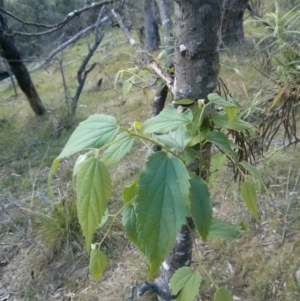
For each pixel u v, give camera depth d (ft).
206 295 6.38
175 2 2.76
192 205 2.18
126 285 7.00
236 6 13.26
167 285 4.22
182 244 3.71
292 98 4.67
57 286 7.50
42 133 14.97
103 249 7.87
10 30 15.24
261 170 8.63
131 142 2.12
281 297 6.16
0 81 27.78
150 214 1.92
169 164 2.01
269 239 7.25
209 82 2.88
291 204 7.75
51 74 24.25
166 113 2.49
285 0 6.82
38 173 11.76
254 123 5.10
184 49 2.79
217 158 3.34
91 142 2.03
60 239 8.17
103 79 19.07
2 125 16.99
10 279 7.91
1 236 9.13
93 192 1.85
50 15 18.65
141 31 22.02
